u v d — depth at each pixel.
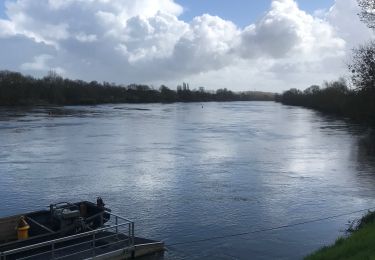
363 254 14.18
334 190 33.66
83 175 38.84
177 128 84.31
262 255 20.92
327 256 15.98
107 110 149.75
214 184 35.50
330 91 134.25
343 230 24.28
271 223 25.64
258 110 172.75
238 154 51.44
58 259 18.23
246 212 27.78
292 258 20.52
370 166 43.91
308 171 41.28
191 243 22.48
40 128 78.75
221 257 20.73
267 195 32.03
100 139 64.31
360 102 70.94
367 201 30.44
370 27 44.53
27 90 172.75
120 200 30.66
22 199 31.16
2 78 173.25
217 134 73.88
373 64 62.50
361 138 68.19
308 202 30.17
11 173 39.47
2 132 71.38
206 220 26.19
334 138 68.31
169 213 27.58
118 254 19.08
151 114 131.00
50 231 20.00
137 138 66.25
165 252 21.25
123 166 43.06
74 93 196.50
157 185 35.16
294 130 81.75
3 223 20.19
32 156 48.53
